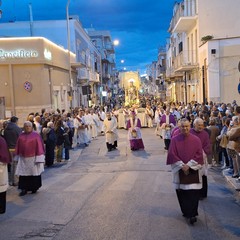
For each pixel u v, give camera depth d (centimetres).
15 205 925
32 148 1029
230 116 1269
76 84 3959
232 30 2866
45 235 695
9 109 2569
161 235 673
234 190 1013
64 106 3259
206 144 901
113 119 1903
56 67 3008
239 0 2848
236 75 2441
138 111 3128
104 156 1730
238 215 789
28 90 2573
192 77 3350
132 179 1173
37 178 1038
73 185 1120
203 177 913
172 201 898
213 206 858
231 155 1116
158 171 1301
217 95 2464
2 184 847
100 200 922
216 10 2877
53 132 1530
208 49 2464
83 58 4494
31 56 2550
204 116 1492
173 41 4762
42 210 863
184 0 3391
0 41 2541
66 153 1662
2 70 2567
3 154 845
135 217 778
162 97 7062
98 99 5862
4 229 743
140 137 1852
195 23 3114
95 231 703
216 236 667
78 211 838
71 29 3888
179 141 747
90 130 2462
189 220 747
